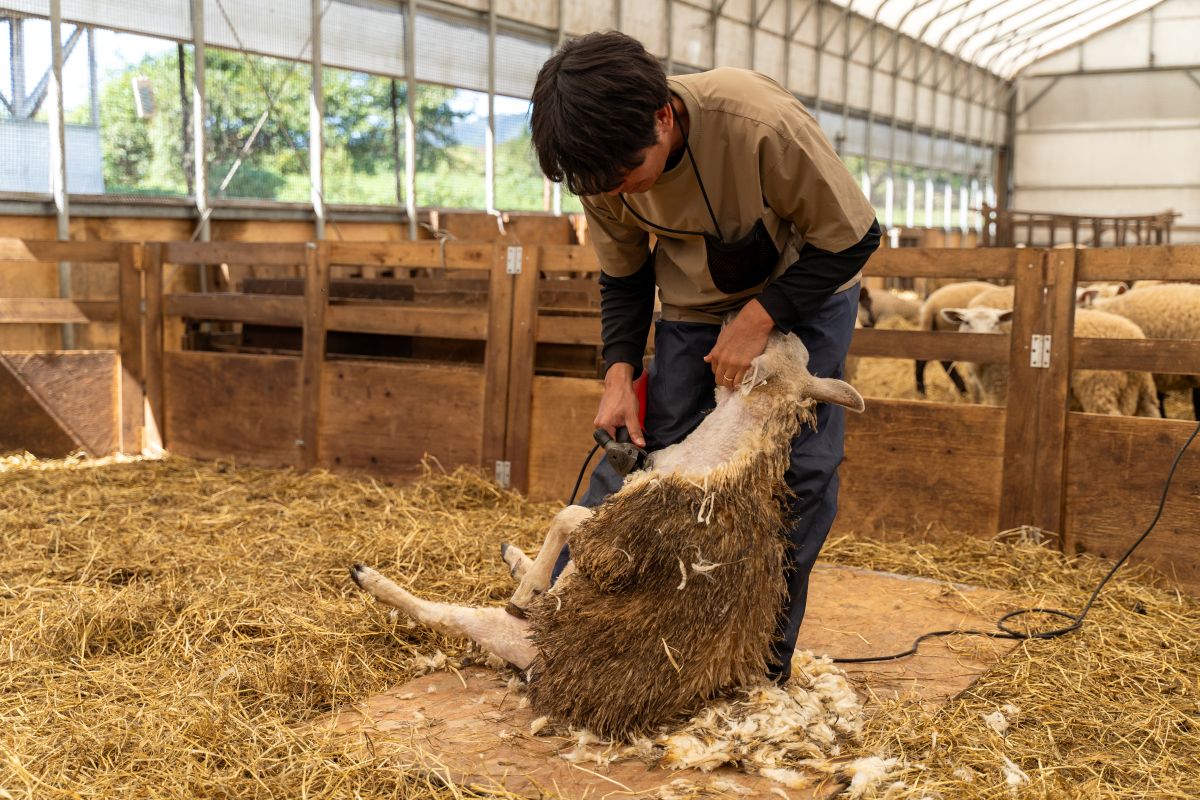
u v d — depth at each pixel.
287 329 6.02
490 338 5.02
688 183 2.17
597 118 1.85
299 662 2.75
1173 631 3.18
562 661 2.29
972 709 2.53
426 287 6.18
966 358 4.15
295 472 5.58
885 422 4.27
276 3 10.24
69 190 8.30
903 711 2.46
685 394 2.49
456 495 4.94
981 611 3.31
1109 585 3.63
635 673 2.19
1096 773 2.24
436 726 2.39
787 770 2.11
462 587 3.56
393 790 2.10
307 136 10.80
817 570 3.86
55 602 3.29
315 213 10.97
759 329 2.20
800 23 19.95
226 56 9.78
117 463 5.88
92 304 6.11
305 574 3.62
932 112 25.97
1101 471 3.90
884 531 4.30
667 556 2.15
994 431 4.09
